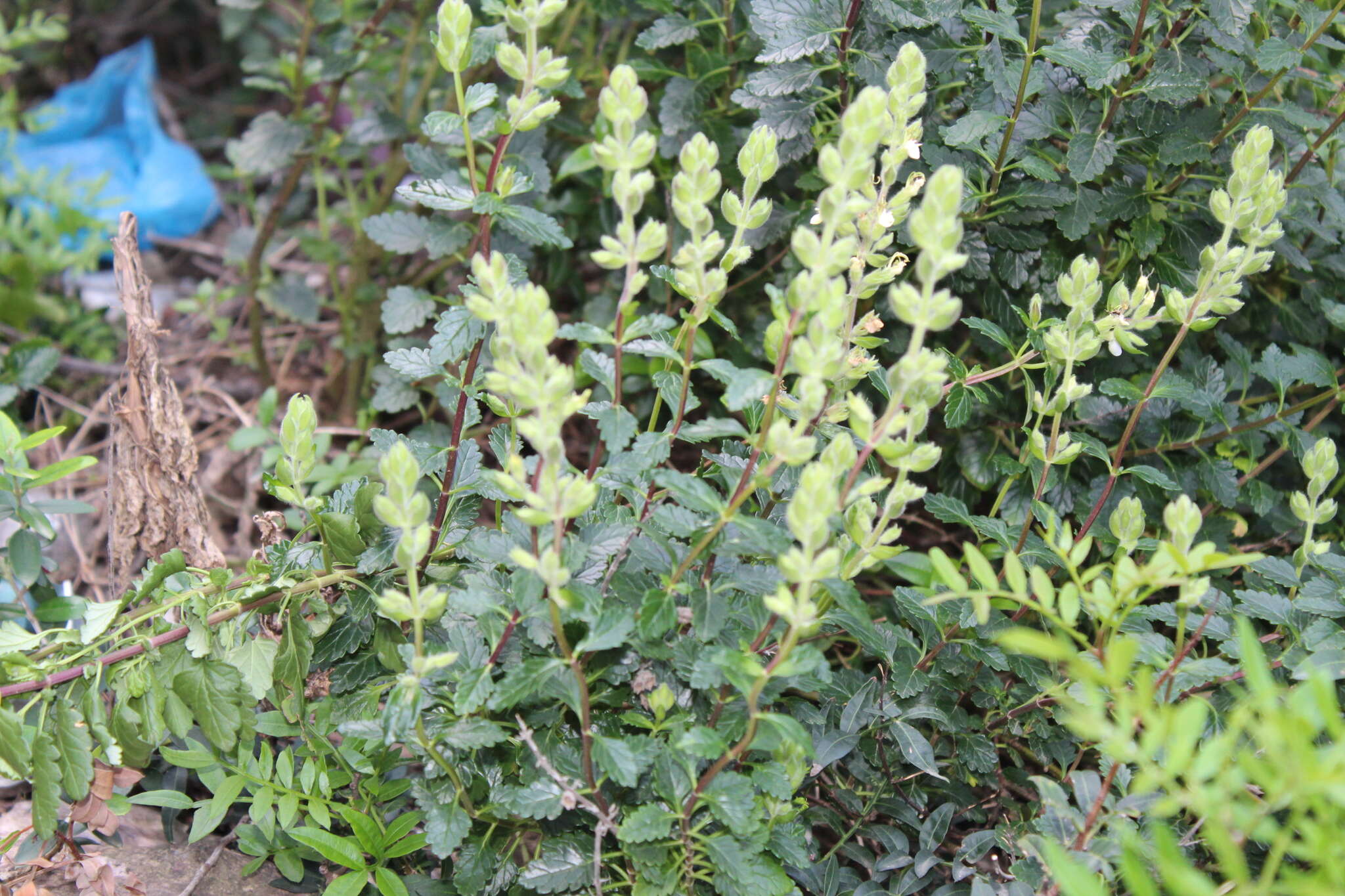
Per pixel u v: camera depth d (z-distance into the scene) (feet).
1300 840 2.16
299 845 2.28
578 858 2.14
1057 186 2.50
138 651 2.19
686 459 3.04
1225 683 2.23
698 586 2.11
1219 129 2.61
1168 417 2.61
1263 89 2.56
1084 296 2.18
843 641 2.69
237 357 3.70
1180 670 2.07
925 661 2.31
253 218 4.50
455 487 2.29
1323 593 2.22
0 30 3.74
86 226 3.67
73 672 2.16
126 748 2.21
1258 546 2.65
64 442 3.36
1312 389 2.76
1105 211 2.54
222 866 2.34
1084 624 2.38
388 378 3.13
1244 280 2.76
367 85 3.67
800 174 2.86
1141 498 2.58
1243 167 2.13
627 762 2.03
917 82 2.14
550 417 1.90
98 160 4.51
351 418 3.43
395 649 2.28
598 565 2.15
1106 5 2.45
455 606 2.06
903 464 2.09
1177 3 2.52
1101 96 2.55
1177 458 2.63
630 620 2.01
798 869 2.30
